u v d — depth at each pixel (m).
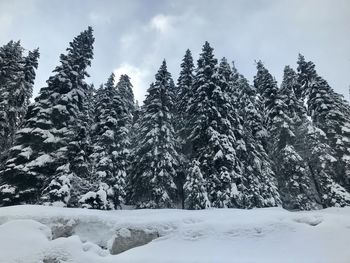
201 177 21.61
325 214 10.92
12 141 26.19
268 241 9.61
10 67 30.61
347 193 26.14
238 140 27.61
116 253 10.02
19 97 27.56
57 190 18.47
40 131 21.53
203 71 29.53
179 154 30.16
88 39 29.14
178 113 33.69
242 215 11.78
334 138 30.20
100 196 20.20
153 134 27.00
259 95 38.53
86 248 9.02
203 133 25.52
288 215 11.23
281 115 32.38
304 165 29.61
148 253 9.34
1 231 9.38
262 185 26.80
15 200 19.66
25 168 19.86
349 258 7.86
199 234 10.38
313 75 35.28
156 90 30.64
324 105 31.75
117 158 26.52
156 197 24.72
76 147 21.14
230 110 28.36
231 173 23.34
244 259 8.56
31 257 8.21
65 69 26.02
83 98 26.19
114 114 27.62
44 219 10.79
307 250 8.73
